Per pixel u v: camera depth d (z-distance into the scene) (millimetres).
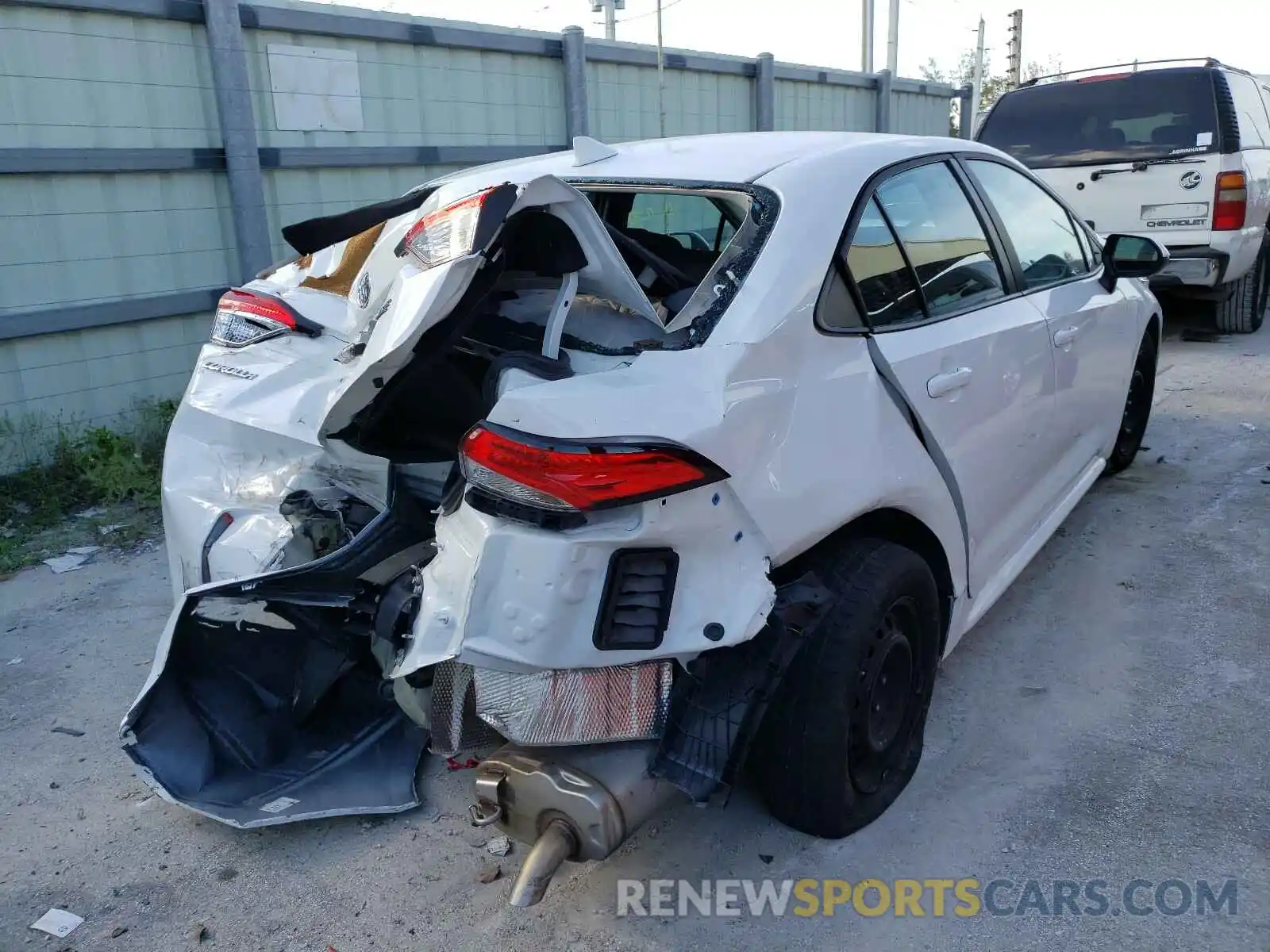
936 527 2938
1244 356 8109
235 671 2930
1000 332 3309
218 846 2854
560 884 2660
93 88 6258
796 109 12664
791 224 2641
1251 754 3051
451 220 2324
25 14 5906
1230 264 7871
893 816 2857
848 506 2518
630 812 2221
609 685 2186
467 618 2162
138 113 6492
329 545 3016
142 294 6633
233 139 6816
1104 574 4305
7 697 3688
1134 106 8086
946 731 3252
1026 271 3771
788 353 2453
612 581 2145
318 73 7430
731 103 11531
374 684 3018
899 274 2945
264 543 3043
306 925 2549
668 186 2914
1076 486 4375
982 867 2648
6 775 3211
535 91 9031
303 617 2789
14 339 6066
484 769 2311
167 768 2764
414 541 2867
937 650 2986
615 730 2195
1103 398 4457
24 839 2904
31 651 4023
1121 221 8172
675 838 2805
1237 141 7816
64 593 4574
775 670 2311
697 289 2555
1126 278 4672
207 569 3098
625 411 2152
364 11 7551
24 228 6043
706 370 2299
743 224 2674
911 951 2398
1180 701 3346
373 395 2604
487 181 3217
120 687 3736
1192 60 8016
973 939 2424
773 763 2615
